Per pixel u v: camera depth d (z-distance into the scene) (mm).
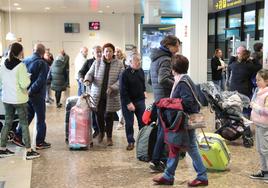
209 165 4383
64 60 9492
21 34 16953
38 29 17109
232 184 3949
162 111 3721
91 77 5504
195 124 3625
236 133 5582
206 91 5777
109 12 16984
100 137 5695
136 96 5172
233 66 6289
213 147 4266
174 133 3678
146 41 12344
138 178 4148
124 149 5363
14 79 4715
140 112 5180
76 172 4367
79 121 5289
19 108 4809
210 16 17344
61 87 9453
